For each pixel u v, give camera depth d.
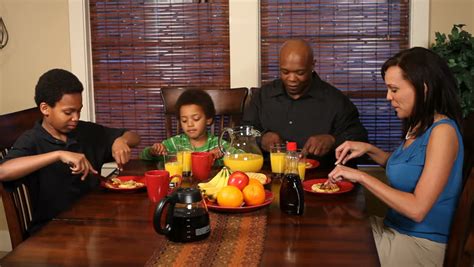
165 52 3.45
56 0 3.42
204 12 3.36
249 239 1.54
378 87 3.35
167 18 3.40
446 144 1.81
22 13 3.46
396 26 3.27
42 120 2.31
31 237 1.57
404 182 1.93
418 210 1.75
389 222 2.06
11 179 1.92
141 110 3.54
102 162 2.44
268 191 1.95
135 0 3.40
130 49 3.47
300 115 2.89
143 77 3.49
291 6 3.30
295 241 1.52
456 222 1.80
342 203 1.89
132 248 1.48
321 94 2.90
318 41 3.33
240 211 1.76
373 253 1.43
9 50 3.51
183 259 1.40
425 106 1.89
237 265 1.36
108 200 1.95
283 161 2.23
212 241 1.53
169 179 1.96
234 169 2.23
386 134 3.40
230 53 3.33
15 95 3.55
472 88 2.83
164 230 1.51
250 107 3.00
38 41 3.48
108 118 3.57
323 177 2.25
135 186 2.07
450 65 2.85
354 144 2.25
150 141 3.57
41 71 3.51
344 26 3.30
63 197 2.20
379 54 3.31
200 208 1.53
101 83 3.53
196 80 3.46
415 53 1.90
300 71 2.74
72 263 1.38
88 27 3.46
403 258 1.91
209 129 3.42
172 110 3.06
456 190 1.90
